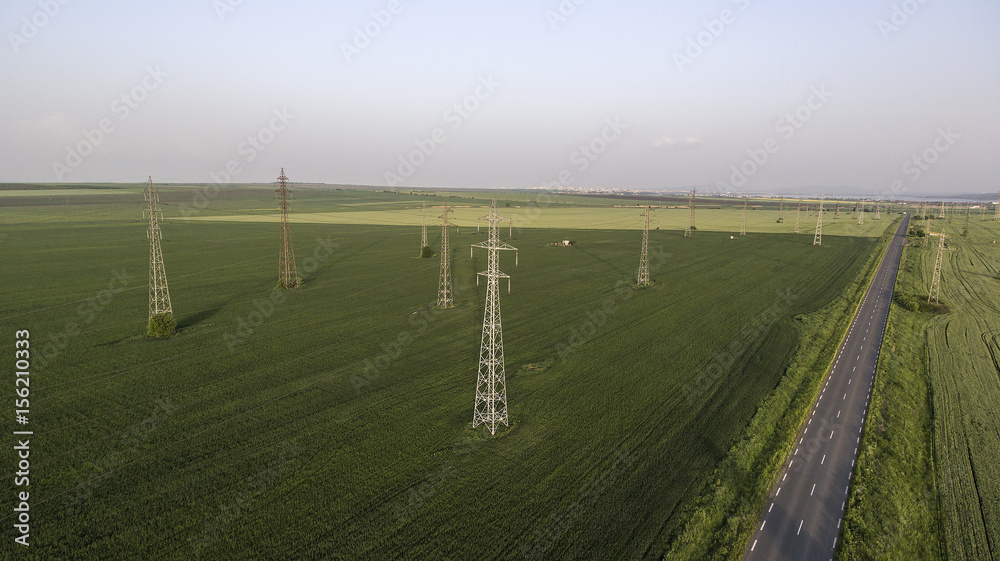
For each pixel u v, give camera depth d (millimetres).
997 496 36938
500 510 32938
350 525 31391
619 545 30125
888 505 35406
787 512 34438
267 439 40938
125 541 29797
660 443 41188
